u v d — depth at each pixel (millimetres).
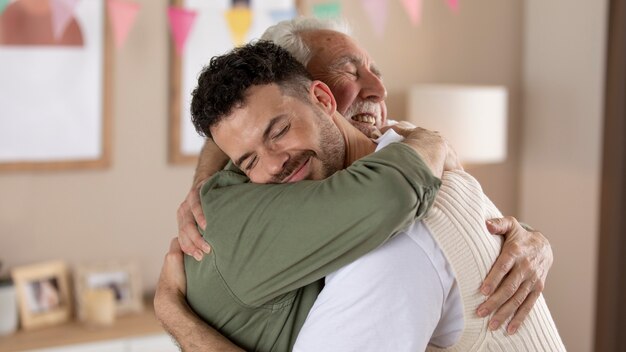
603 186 3818
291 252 1140
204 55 3562
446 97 3693
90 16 3385
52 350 3072
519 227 1298
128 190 3508
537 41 4207
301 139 1199
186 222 1306
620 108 3744
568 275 4078
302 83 1232
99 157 3443
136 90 3484
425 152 1204
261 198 1185
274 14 3654
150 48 3492
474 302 1197
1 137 3295
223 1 3572
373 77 1467
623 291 3787
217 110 1200
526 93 4281
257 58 1206
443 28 4086
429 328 1147
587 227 3973
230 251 1197
